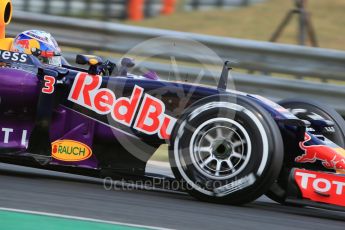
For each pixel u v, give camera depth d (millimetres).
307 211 18219
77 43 32156
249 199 16703
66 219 13641
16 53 18297
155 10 63438
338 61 30188
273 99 30125
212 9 65125
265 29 57750
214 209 16250
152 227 13633
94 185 18562
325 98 29516
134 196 17266
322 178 16422
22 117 17891
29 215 13711
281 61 30891
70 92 17766
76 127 17766
